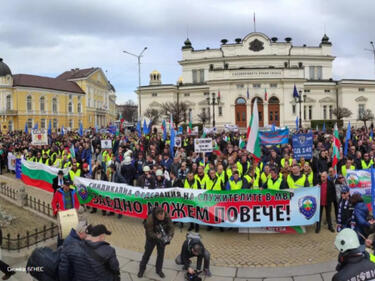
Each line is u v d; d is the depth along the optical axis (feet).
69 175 37.96
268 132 50.55
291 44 214.28
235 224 27.68
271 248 25.66
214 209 28.02
